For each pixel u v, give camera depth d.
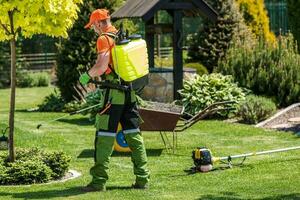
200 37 29.00
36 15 11.38
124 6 22.72
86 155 14.84
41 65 48.12
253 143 16.05
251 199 10.16
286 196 10.27
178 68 21.44
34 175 11.58
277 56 22.31
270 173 12.27
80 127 19.45
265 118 19.39
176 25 21.36
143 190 10.94
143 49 10.89
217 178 11.95
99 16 10.84
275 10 46.91
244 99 19.94
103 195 10.53
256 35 32.28
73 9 11.53
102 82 10.77
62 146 16.05
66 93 24.69
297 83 21.55
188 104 20.23
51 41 48.56
